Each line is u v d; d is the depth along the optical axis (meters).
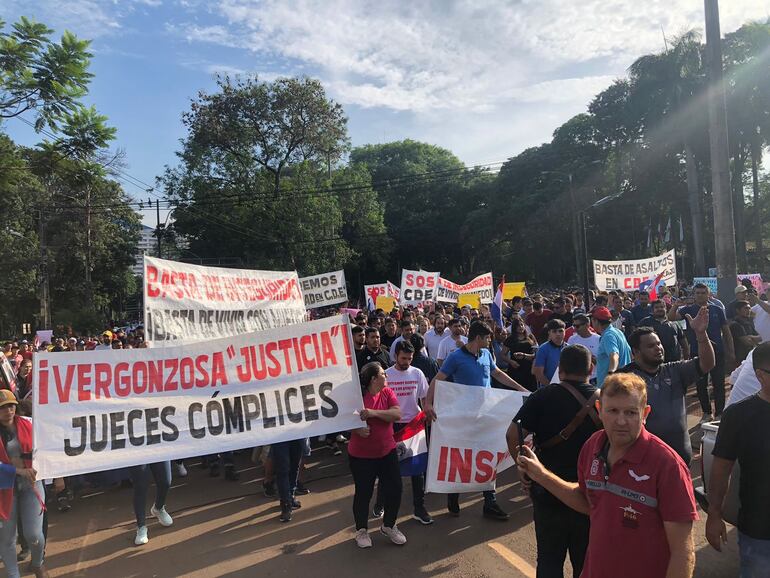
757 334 8.37
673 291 19.17
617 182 44.16
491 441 5.22
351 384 5.24
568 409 3.43
